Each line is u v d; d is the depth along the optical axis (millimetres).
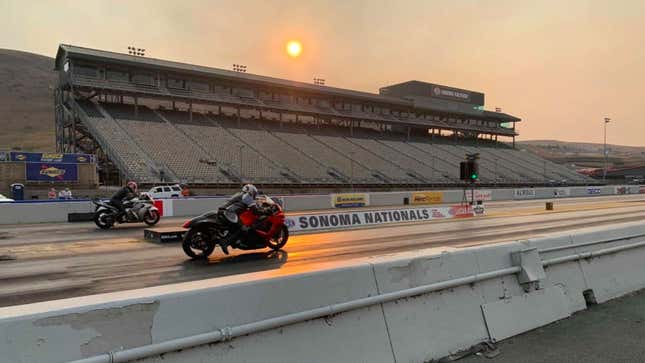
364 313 3914
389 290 4125
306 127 65812
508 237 13672
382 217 18344
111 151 43531
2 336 2453
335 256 9906
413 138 76125
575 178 78125
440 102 80625
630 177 107938
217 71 57750
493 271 4984
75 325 2658
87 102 51344
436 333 4273
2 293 6684
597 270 6273
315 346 3547
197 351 3033
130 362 2768
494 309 4801
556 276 5676
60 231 14656
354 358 3705
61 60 53781
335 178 52625
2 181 41781
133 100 56281
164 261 9273
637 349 4465
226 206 9578
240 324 3225
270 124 62906
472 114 84062
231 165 48312
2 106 156000
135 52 58281
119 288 7023
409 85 77750
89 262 9164
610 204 34031
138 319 2854
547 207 28031
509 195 45031
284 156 54344
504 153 83375
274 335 3391
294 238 13180
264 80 60500
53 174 43938
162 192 36844
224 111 61594
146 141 47031
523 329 4945
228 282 3303
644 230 7398
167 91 53312
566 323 5277
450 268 4637
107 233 14117
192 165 45719
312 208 29719
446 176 62031
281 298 3473
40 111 158125
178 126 52719
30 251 10609
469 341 4457
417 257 4395
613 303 6121
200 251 10391
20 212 17875
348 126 70875
